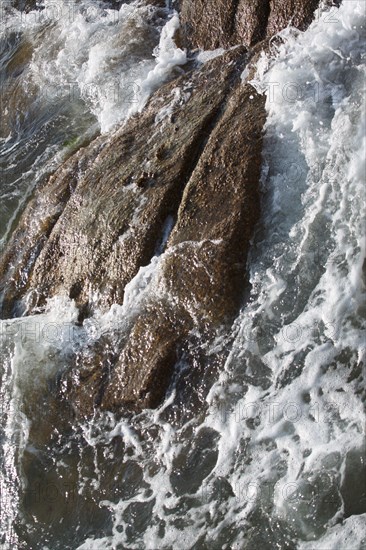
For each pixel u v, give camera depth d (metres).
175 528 6.01
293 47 7.50
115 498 6.33
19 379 7.10
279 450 5.96
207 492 6.04
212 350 6.45
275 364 6.25
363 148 6.62
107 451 6.53
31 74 10.05
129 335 6.80
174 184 7.20
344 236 6.44
